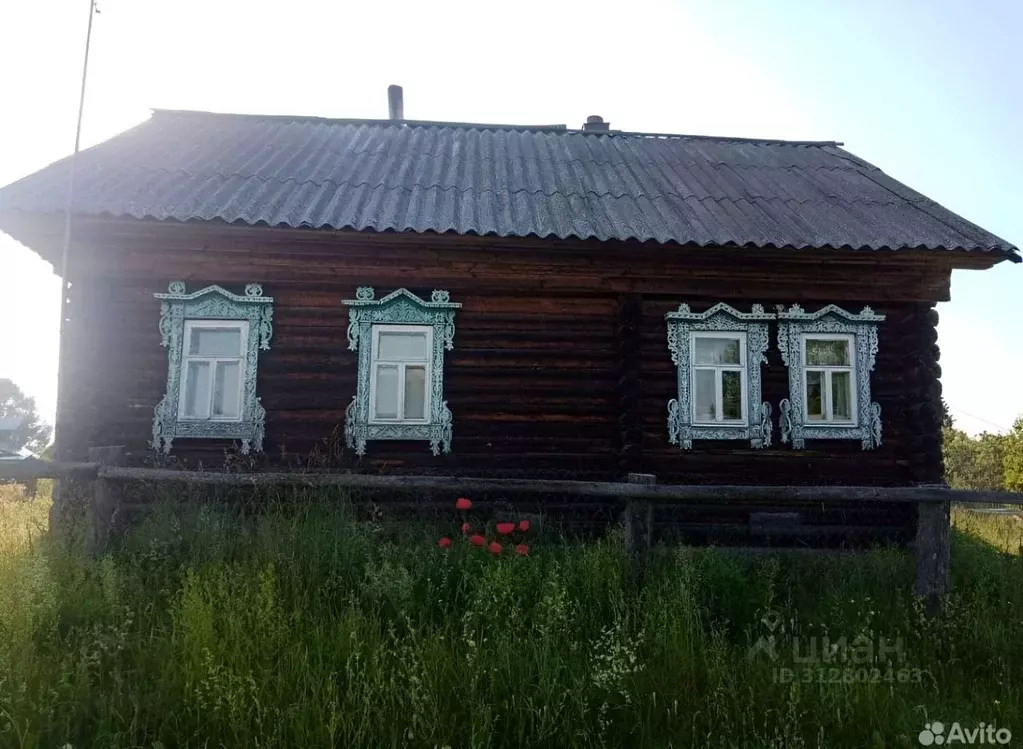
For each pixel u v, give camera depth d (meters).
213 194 8.13
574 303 8.55
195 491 7.41
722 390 8.69
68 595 4.89
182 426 7.95
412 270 8.27
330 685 3.87
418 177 9.63
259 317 8.17
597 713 4.02
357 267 8.23
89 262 7.94
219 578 5.00
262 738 3.66
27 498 10.42
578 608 5.01
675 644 4.50
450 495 8.15
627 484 5.63
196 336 8.25
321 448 8.09
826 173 11.09
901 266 8.61
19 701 3.71
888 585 6.01
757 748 3.80
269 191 8.50
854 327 8.73
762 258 8.39
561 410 8.39
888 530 8.40
